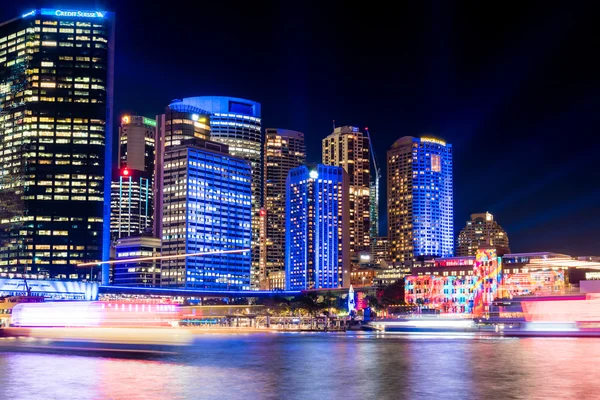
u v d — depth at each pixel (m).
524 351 117.12
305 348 132.62
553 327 167.12
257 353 116.81
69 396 59.97
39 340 151.38
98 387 66.00
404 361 98.75
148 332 182.00
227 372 81.56
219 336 193.25
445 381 72.31
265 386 68.19
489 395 61.06
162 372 80.56
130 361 95.44
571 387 66.19
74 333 159.88
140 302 191.62
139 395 60.66
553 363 92.44
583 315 162.62
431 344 146.38
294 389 65.88
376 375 78.94
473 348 128.12
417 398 59.69
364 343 153.75
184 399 58.62
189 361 97.38
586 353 110.50
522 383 69.75
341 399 59.31
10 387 65.94
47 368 84.38
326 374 80.06
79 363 91.44
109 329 169.25
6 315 198.25
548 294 181.75
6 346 128.50
